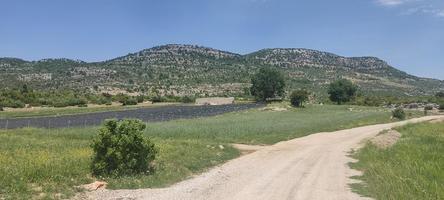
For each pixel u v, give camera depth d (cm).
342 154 3409
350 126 6844
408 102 15138
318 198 1716
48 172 1789
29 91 12706
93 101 13412
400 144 3938
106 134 2036
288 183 2058
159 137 4284
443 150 3425
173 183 2006
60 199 1499
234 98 17888
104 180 1886
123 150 2033
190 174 2319
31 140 3372
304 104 12506
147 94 18488
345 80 15212
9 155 2223
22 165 1848
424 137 4691
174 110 11612
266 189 1891
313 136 5094
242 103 15412
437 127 6488
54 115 9175
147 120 7788
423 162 2641
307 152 3503
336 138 4862
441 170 2328
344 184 2056
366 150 3528
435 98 16212
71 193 1587
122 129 2075
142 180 1938
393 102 15312
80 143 3158
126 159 2036
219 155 3089
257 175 2297
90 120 7831
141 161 2088
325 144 4194
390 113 9606
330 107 11975
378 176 2177
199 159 2767
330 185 2022
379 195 1750
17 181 1616
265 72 16012
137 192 1708
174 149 3044
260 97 16200
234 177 2216
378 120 8181
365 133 5541
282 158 3098
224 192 1800
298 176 2283
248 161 2928
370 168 2498
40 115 9044
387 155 3109
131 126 2097
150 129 4800
